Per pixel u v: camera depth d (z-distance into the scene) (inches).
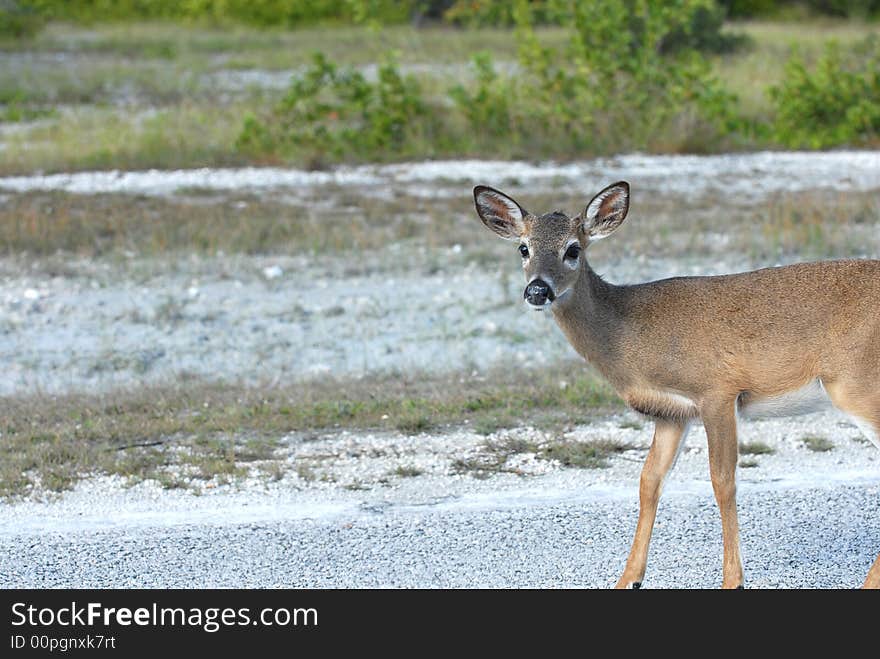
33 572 344.5
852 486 406.3
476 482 414.3
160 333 618.5
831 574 338.0
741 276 335.6
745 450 443.8
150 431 469.7
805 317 322.7
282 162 963.3
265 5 1991.9
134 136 1039.6
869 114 1040.2
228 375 561.3
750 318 326.3
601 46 1057.5
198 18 2007.9
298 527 374.9
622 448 445.1
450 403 493.4
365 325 628.7
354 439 458.9
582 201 843.4
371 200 853.2
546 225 345.1
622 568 343.0
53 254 736.3
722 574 338.0
